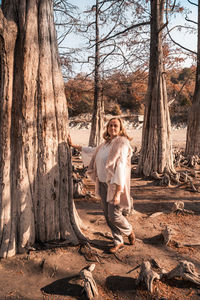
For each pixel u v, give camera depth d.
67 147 3.12
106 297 2.23
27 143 2.83
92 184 6.53
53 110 2.94
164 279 2.44
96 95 12.31
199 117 10.33
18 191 2.84
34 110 2.84
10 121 2.81
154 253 2.99
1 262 2.69
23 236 2.85
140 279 2.35
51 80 2.91
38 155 2.91
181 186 6.56
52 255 2.81
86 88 12.92
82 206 4.83
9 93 2.75
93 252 2.88
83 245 3.03
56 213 3.06
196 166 9.29
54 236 3.07
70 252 2.90
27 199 2.88
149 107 7.56
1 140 2.80
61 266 2.63
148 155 7.52
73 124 26.56
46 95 2.86
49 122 2.91
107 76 11.48
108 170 2.69
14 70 2.77
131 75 11.14
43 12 2.83
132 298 2.22
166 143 7.40
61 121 3.02
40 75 2.82
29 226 2.90
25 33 2.70
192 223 4.05
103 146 2.96
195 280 2.31
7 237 2.79
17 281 2.42
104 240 3.24
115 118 2.90
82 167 8.22
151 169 7.45
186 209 4.75
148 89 7.60
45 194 2.96
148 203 5.18
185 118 28.36
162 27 6.94
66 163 3.10
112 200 2.74
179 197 5.59
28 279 2.46
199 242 3.30
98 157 2.93
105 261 2.77
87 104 28.09
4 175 2.80
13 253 2.80
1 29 2.51
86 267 2.62
